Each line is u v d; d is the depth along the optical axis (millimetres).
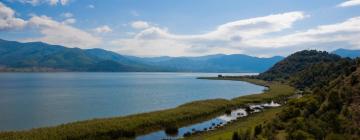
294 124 69438
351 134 63312
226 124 95688
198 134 82688
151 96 192875
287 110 84062
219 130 86625
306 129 65938
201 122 102000
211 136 77000
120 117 97062
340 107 78375
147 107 142875
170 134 84750
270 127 73625
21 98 175625
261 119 98750
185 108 116750
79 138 74625
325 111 77250
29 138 68062
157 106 146625
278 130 72750
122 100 170250
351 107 75750
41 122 103625
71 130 76312
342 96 82750
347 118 70938
